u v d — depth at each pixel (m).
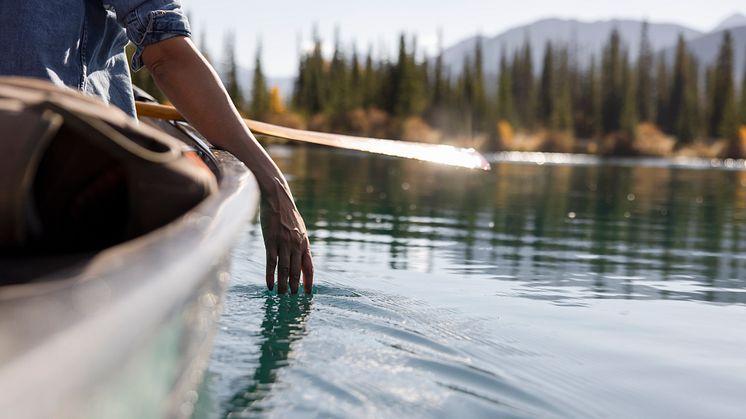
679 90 89.56
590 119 78.56
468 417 1.55
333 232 5.15
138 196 0.90
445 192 10.55
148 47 1.68
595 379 1.96
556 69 95.88
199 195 0.99
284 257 2.02
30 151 0.75
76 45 1.66
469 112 69.94
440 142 66.19
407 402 1.60
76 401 0.51
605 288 3.41
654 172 24.59
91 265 0.67
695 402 1.84
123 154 0.85
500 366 1.97
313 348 1.91
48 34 1.60
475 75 77.50
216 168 1.74
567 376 1.96
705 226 6.89
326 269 3.40
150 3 1.65
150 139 0.92
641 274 3.89
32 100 0.79
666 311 2.96
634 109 77.00
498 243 4.99
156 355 0.83
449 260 4.04
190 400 1.15
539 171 22.08
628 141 71.25
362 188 10.30
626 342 2.40
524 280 3.50
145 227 0.92
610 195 11.50
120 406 0.70
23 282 0.71
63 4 1.62
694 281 3.73
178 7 1.70
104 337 0.53
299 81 67.81
